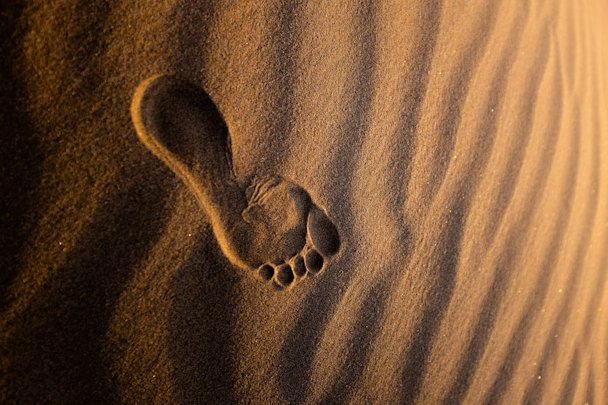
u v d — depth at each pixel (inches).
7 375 13.6
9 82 13.2
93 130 14.1
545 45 25.0
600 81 27.7
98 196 14.3
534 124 24.1
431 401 20.8
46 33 13.5
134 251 14.8
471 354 21.9
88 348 14.4
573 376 25.4
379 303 19.3
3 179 13.3
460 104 21.3
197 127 15.5
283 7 16.8
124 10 14.4
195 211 15.6
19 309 13.6
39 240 13.7
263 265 16.8
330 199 18.2
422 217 20.4
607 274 27.0
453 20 21.1
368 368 19.2
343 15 18.1
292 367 17.6
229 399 16.6
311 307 17.9
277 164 17.0
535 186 24.1
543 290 24.4
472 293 21.9
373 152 19.0
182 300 15.5
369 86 18.8
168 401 15.6
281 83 16.9
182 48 15.2
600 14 29.5
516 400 23.3
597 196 26.8
